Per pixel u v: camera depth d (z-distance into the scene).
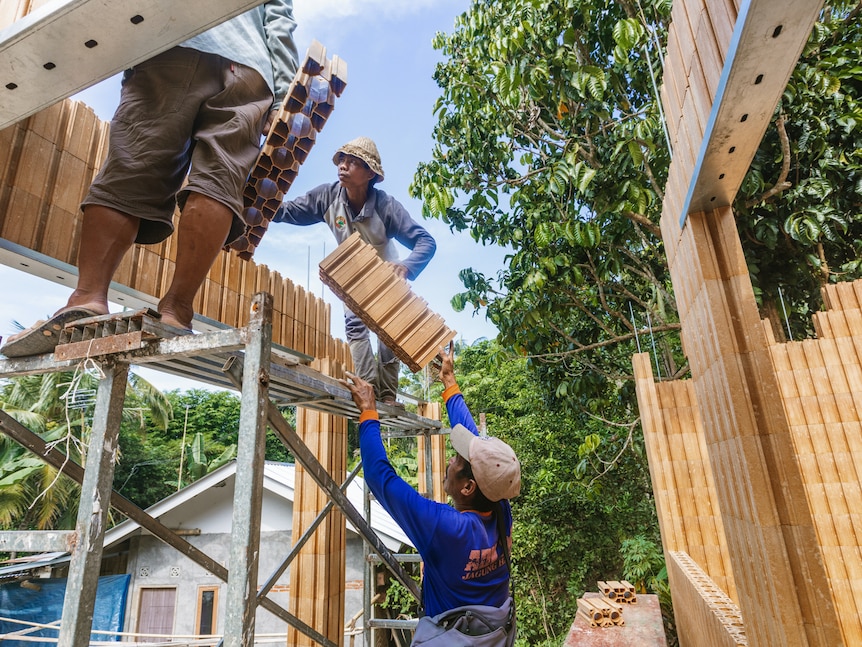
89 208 1.73
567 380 7.36
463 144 6.75
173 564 10.29
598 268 6.20
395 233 3.09
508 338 6.94
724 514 2.35
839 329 4.14
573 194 5.73
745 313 2.04
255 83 2.07
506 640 1.62
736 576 2.28
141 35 1.12
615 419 8.82
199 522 10.46
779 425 1.92
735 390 1.98
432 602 1.68
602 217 5.82
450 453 13.68
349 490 11.53
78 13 1.05
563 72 5.14
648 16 5.25
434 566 1.64
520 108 6.71
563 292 6.77
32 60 1.18
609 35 5.78
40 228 2.66
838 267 5.80
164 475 22.48
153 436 23.73
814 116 4.45
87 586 1.45
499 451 1.73
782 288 5.63
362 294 2.24
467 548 1.62
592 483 7.74
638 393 5.49
